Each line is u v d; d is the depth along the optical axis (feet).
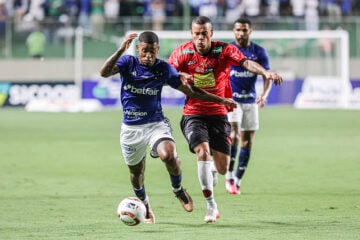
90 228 85.51
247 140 116.88
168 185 121.90
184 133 95.25
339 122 240.53
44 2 349.41
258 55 120.26
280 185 121.49
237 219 91.35
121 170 140.56
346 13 352.69
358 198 107.45
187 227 85.92
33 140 192.54
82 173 136.36
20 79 338.75
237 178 115.85
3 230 84.33
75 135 204.74
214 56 94.58
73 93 302.04
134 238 79.00
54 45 340.80
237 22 119.44
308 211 96.94
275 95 309.83
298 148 173.27
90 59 341.00
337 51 321.93
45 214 95.61
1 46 339.36
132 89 85.71
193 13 347.77
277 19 328.08
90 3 347.97
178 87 86.84
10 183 123.95
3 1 349.00
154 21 328.49
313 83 308.60
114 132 212.84
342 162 149.48
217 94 95.91
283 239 77.77
